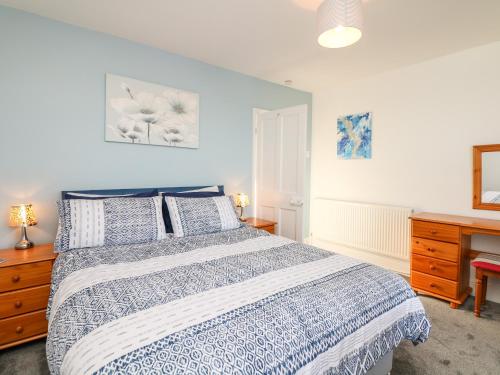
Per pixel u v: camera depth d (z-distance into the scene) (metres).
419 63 3.05
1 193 2.08
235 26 2.28
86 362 0.84
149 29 2.36
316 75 3.45
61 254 1.87
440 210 2.97
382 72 3.35
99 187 2.49
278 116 3.34
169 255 1.81
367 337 1.24
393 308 1.39
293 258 1.77
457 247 2.44
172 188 2.85
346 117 3.77
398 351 1.87
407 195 3.22
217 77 3.18
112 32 2.42
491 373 1.66
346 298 1.28
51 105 2.24
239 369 0.84
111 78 2.48
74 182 2.37
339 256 1.83
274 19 2.17
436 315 2.34
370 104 3.51
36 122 2.19
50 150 2.25
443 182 2.94
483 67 2.63
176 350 0.87
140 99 2.64
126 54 2.56
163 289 1.29
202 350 0.88
